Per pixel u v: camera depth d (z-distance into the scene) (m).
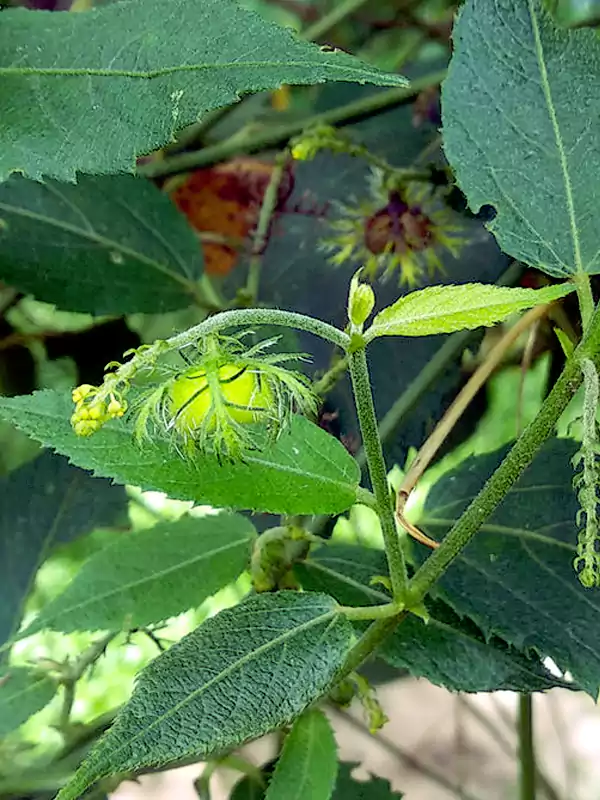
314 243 0.19
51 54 0.09
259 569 0.13
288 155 0.18
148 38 0.09
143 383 0.11
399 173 0.17
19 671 0.15
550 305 0.15
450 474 0.14
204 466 0.10
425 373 0.17
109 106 0.09
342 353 0.18
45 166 0.09
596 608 0.12
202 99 0.09
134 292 0.17
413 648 0.13
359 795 0.16
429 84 0.19
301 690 0.10
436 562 0.11
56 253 0.17
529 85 0.12
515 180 0.12
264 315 0.09
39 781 0.15
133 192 0.17
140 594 0.13
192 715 0.09
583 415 0.09
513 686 0.12
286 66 0.09
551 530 0.13
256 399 0.09
